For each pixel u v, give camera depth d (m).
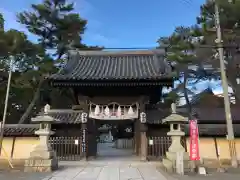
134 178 10.09
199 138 15.75
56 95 31.50
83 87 16.25
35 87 28.69
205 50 23.05
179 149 12.45
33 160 12.10
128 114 16.48
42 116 13.05
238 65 22.72
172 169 11.67
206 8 21.86
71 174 11.07
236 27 22.02
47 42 31.75
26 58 25.11
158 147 16.55
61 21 29.73
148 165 13.98
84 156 15.98
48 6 30.00
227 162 15.09
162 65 16.97
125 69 17.41
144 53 20.05
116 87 16.28
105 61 19.47
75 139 16.56
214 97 25.78
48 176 10.60
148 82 15.19
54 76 15.38
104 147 33.75
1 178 10.25
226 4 19.98
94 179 9.90
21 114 30.64
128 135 33.25
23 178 10.21
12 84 25.64
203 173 11.22
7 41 21.97
